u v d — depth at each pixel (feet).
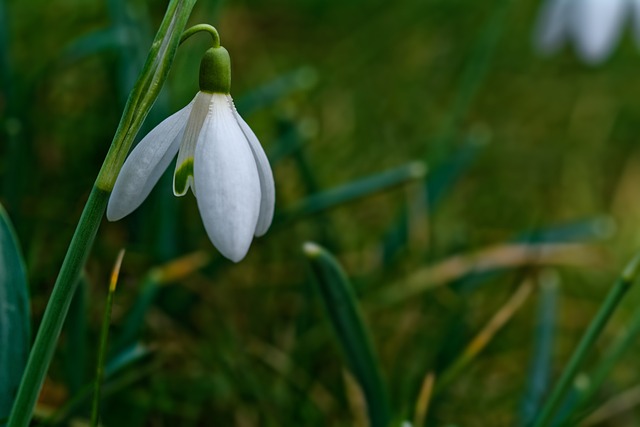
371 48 2.53
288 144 1.65
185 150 0.96
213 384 1.39
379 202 2.07
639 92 2.69
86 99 1.85
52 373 1.36
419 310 1.69
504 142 2.43
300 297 1.63
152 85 0.93
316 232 1.71
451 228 2.05
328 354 1.56
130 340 1.32
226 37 2.46
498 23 1.77
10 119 1.44
